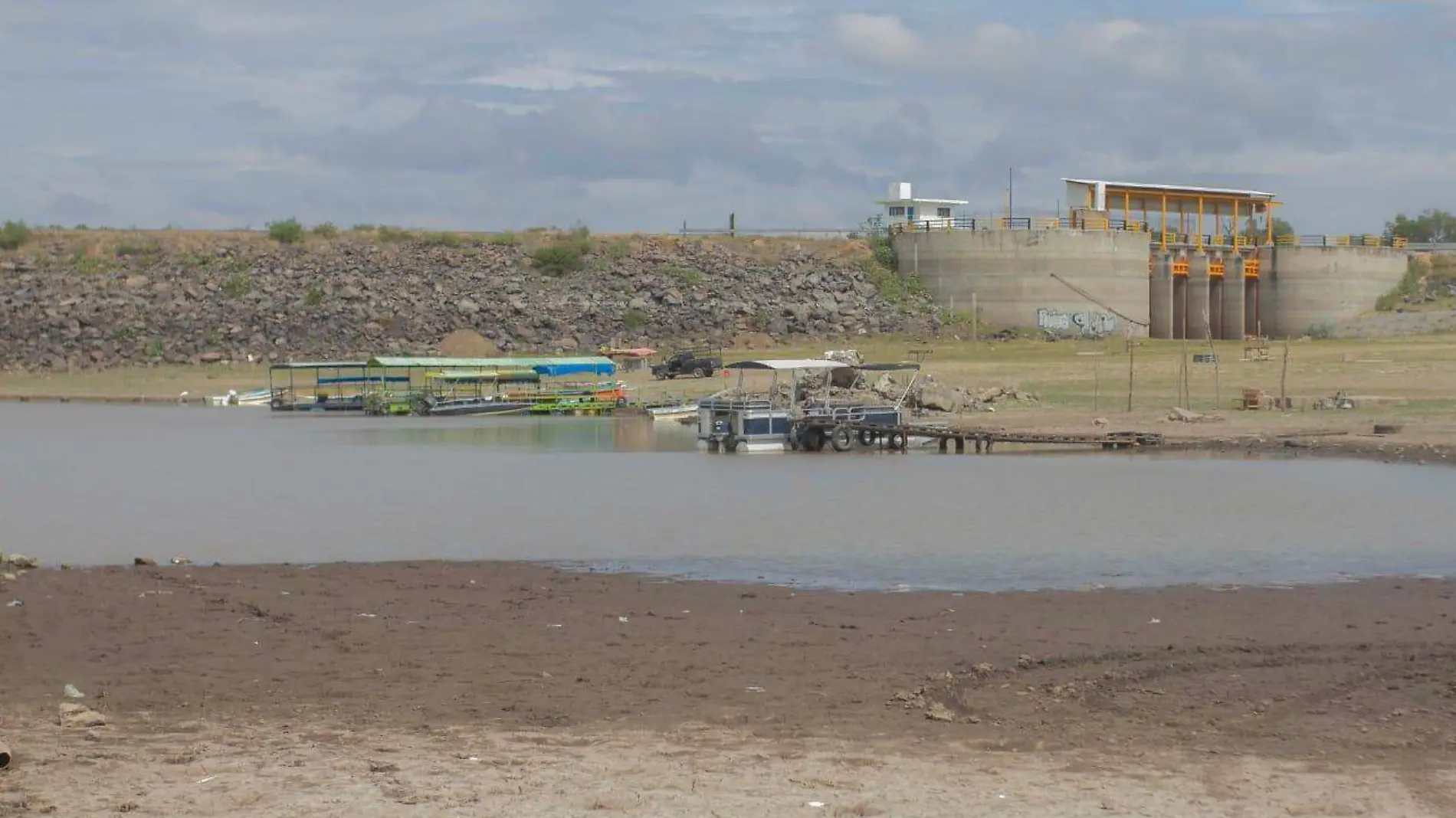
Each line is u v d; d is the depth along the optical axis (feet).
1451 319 523.70
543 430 305.12
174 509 166.09
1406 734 68.74
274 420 348.38
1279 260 575.38
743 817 56.90
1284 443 222.07
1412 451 208.03
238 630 92.68
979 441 233.96
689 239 605.31
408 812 57.67
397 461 229.66
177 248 573.74
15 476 207.62
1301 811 57.77
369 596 104.63
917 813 57.47
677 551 130.31
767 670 81.51
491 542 136.46
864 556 126.52
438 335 500.33
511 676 80.48
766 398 272.92
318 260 565.12
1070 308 532.32
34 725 71.20
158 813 57.62
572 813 57.52
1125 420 262.26
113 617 96.58
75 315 509.76
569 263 569.64
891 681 78.84
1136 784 61.00
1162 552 127.34
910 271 560.20
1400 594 105.81
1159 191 574.97
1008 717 71.77
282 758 65.05
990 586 111.14
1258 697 75.56
